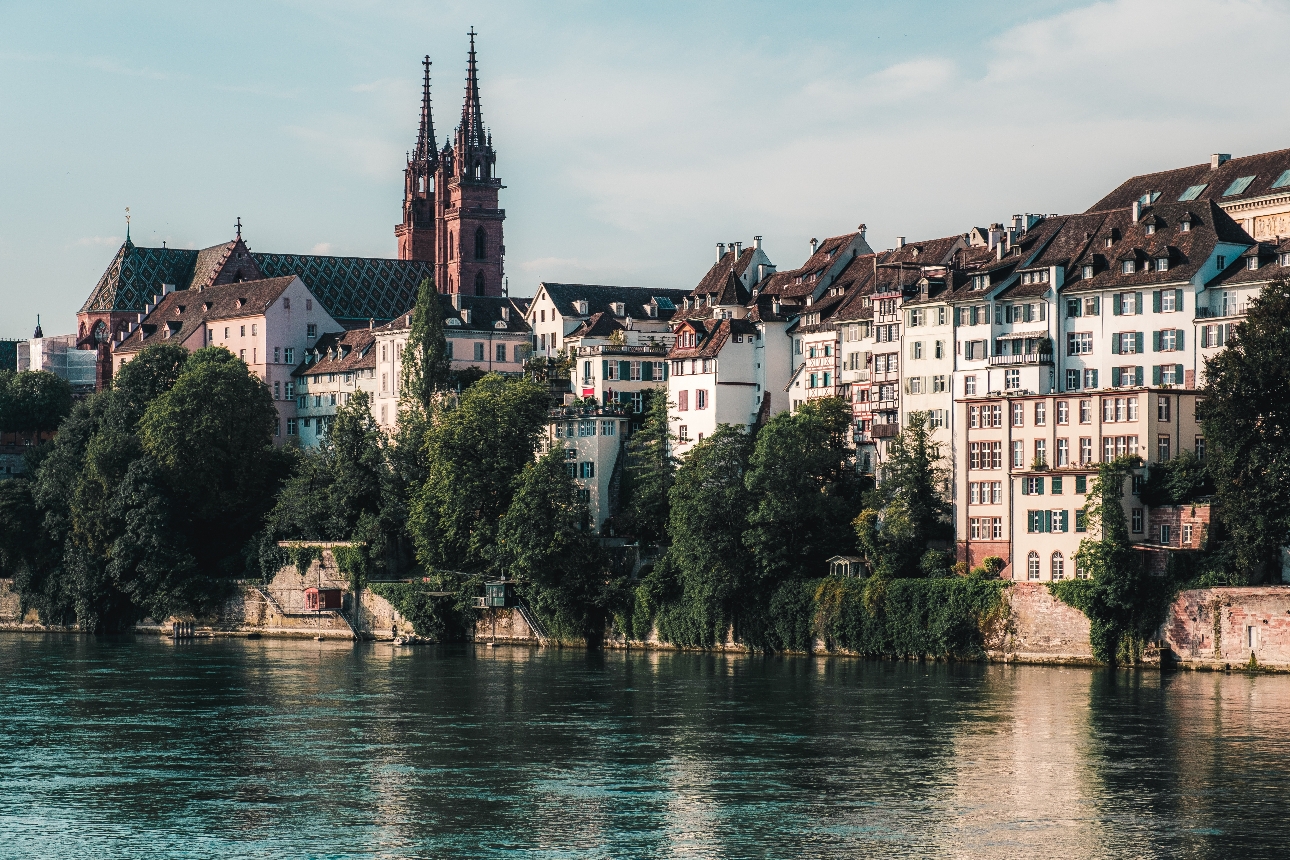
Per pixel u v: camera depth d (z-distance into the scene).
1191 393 160.62
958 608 159.75
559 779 110.31
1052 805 102.56
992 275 181.50
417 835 96.81
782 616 171.38
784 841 95.38
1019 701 135.75
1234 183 188.00
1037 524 163.00
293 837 96.44
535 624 190.00
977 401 170.25
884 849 93.94
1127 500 155.75
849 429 196.38
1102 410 161.00
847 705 136.00
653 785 108.50
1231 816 99.81
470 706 139.88
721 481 177.62
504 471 194.12
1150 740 119.31
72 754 119.56
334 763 115.88
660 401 198.25
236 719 134.25
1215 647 146.75
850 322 197.25
